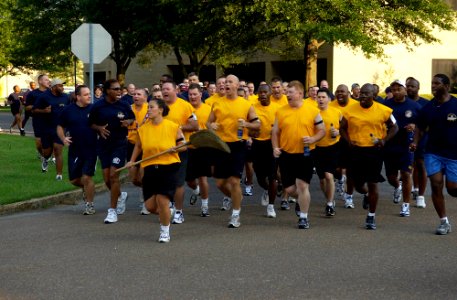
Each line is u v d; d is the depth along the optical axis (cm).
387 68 4381
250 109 1025
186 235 935
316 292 645
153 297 631
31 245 862
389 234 945
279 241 891
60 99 1508
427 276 705
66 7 4028
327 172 1103
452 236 931
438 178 943
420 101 1227
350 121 1021
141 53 4644
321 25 2789
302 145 981
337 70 4241
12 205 1118
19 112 2886
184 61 5275
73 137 1109
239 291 649
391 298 626
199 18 3198
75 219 1062
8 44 5641
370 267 744
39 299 627
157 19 3619
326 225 1021
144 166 892
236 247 851
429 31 3325
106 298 629
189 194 1363
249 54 3888
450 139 934
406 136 1126
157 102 895
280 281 685
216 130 1019
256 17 3039
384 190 1425
